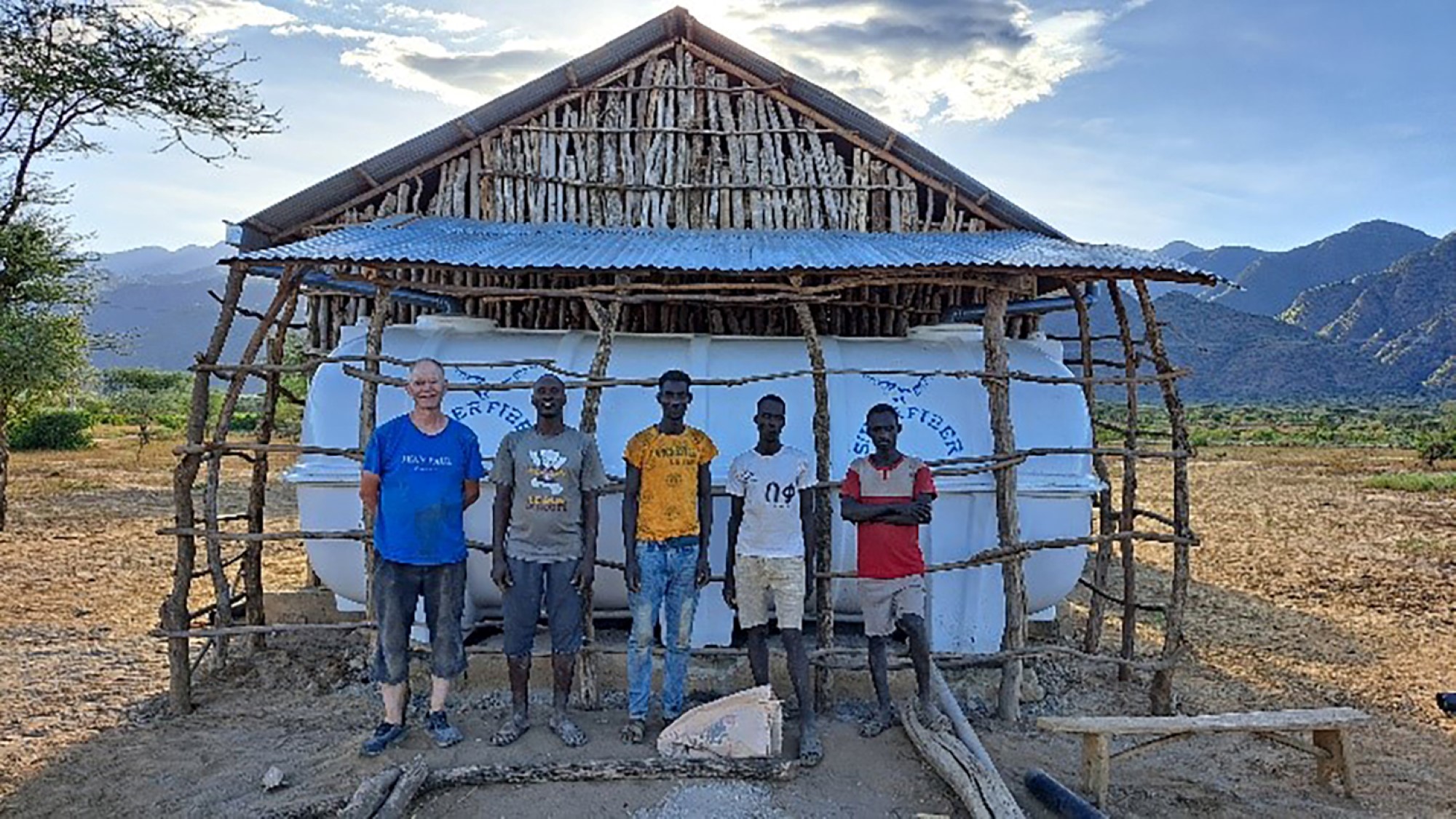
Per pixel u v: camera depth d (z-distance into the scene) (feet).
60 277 62.80
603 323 24.48
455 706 24.70
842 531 26.17
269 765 21.71
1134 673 30.32
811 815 18.85
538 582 21.33
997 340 24.72
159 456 109.70
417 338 28.45
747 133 36.32
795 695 24.14
